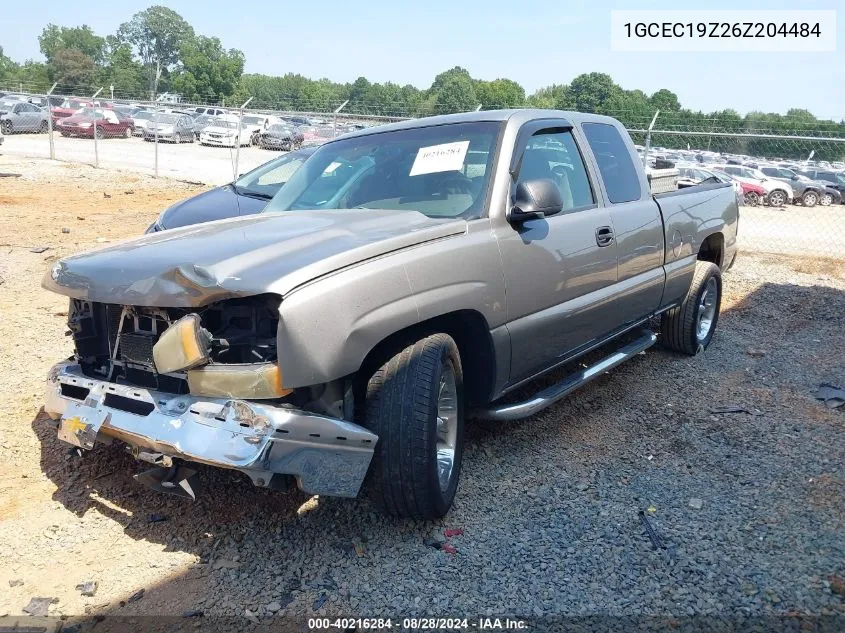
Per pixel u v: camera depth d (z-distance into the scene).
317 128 22.08
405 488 3.04
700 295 5.81
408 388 3.03
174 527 3.31
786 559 3.12
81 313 3.29
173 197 15.30
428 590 2.88
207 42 96.31
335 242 3.05
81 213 12.16
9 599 2.82
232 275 2.71
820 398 5.10
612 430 4.49
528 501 3.59
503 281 3.54
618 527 3.36
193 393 2.81
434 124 4.27
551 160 4.19
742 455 4.17
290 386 2.72
